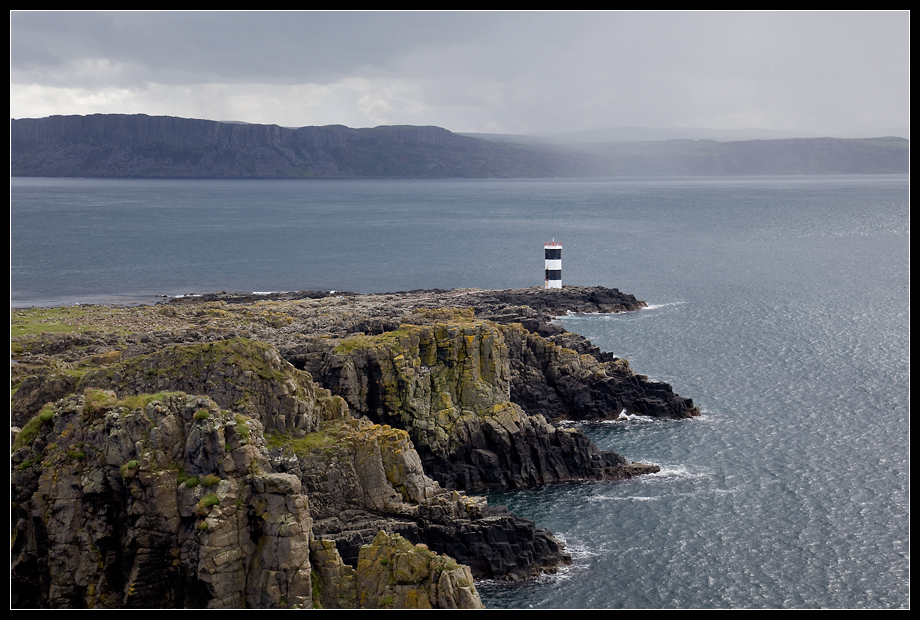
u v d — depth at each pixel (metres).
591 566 76.81
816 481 94.88
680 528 84.25
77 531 52.03
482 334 103.44
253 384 71.19
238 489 50.03
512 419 99.25
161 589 50.69
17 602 52.47
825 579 74.75
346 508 70.12
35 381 81.62
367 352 98.94
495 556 73.50
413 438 98.06
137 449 51.75
